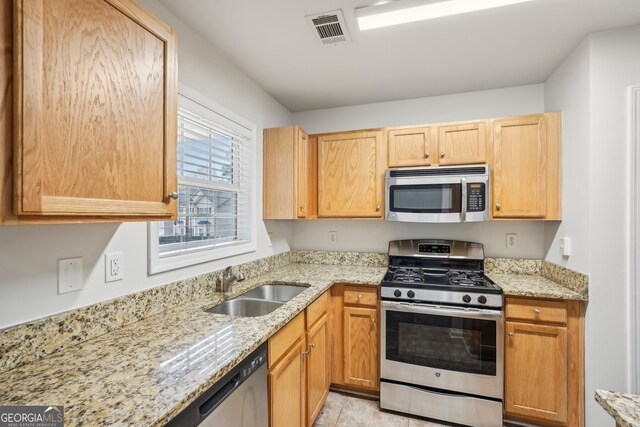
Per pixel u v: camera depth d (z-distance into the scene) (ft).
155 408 2.29
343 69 6.78
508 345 6.05
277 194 7.68
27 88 2.10
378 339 6.89
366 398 7.12
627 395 2.36
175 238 5.17
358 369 7.03
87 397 2.42
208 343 3.48
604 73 5.37
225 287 5.67
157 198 3.31
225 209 6.49
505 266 7.64
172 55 3.51
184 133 5.25
